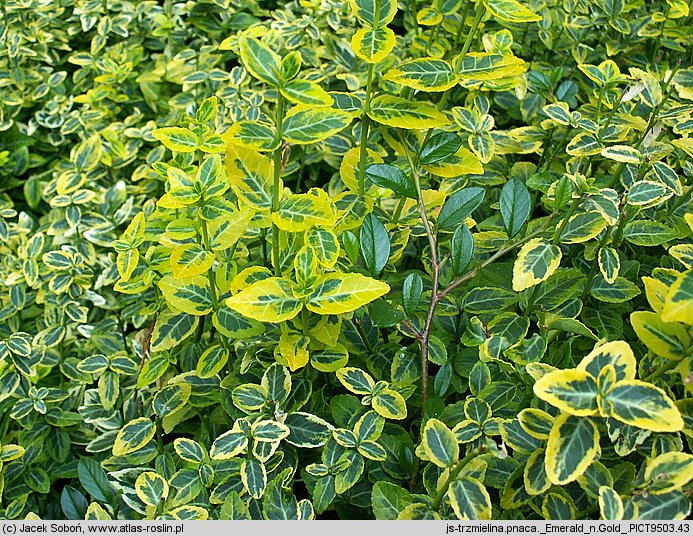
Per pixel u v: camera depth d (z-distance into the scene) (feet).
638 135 1.80
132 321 2.05
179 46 2.64
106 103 2.52
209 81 2.41
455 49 2.06
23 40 2.60
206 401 1.62
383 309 1.47
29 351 1.74
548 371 1.29
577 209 1.54
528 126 1.91
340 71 2.34
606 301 1.62
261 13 2.70
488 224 1.76
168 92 2.57
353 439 1.42
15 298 2.02
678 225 1.67
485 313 1.61
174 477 1.44
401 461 1.45
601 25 2.29
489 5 1.43
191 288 1.55
